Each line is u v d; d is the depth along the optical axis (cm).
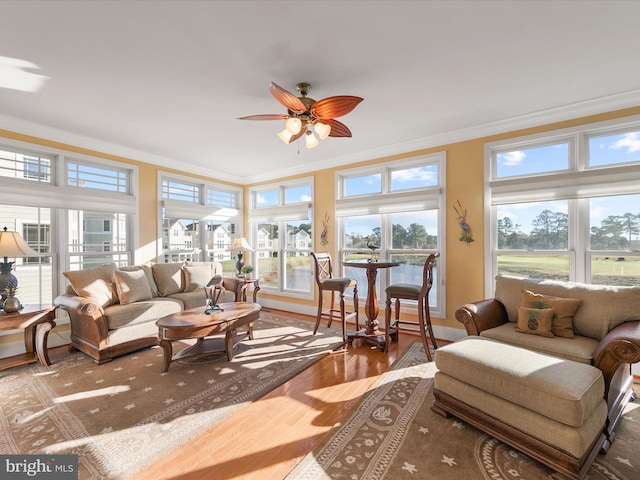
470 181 350
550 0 161
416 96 271
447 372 202
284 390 241
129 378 263
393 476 153
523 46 201
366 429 191
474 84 251
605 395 181
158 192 450
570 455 147
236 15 171
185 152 429
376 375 267
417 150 388
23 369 282
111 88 251
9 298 277
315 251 488
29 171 332
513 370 173
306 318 470
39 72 227
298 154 443
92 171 384
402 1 162
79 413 209
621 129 279
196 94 262
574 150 299
